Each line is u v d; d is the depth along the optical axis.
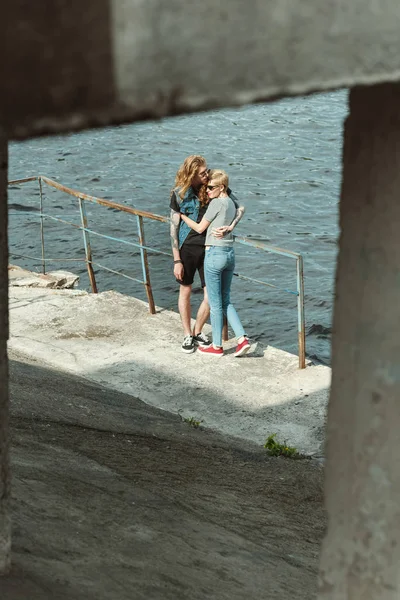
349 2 1.25
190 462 6.05
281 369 8.55
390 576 2.03
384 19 1.31
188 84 1.07
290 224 20.91
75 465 5.05
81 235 19.91
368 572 2.08
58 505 4.16
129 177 25.44
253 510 5.23
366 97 1.80
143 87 1.03
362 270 1.92
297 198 23.05
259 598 3.56
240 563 4.02
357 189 1.88
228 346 9.05
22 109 0.95
